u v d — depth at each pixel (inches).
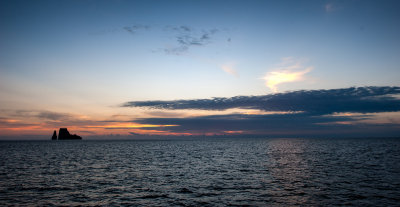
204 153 2935.5
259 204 755.4
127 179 1175.0
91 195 872.9
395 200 777.6
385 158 2103.8
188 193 897.5
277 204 753.0
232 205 750.5
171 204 766.5
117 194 886.4
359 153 2714.1
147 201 798.5
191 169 1510.8
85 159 2212.1
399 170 1392.7
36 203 772.0
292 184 1028.5
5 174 1323.8
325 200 786.2
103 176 1262.3
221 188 971.9
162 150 3730.3
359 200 781.3
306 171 1379.2
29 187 995.3
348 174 1264.8
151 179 1173.1
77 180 1149.1
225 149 3868.1
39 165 1739.7
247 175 1266.0
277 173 1317.7
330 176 1208.2
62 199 819.4
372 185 992.9
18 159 2214.6
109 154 2864.2
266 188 962.1
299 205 738.2
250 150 3494.1
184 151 3410.4
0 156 2568.9
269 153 2827.3
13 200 804.0
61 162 1948.8
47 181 1123.9
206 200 807.1
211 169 1501.0
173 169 1515.7
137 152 3228.3
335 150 3329.2
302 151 3154.5
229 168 1536.7
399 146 4537.4
